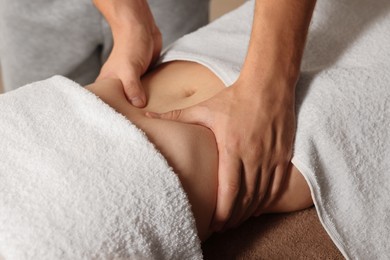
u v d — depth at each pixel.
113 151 0.85
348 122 1.04
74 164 0.82
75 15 1.60
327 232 1.02
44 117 0.90
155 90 1.12
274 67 0.98
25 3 1.60
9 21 1.64
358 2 1.25
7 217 0.75
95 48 1.72
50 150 0.84
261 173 0.98
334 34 1.19
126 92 1.07
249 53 1.00
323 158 1.01
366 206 1.04
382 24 1.20
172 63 1.19
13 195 0.77
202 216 0.94
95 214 0.77
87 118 0.91
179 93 1.12
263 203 1.04
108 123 0.89
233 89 0.99
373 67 1.11
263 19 1.00
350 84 1.07
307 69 1.13
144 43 1.16
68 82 0.98
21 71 1.73
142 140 0.87
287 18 1.00
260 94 0.97
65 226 0.75
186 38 1.25
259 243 1.05
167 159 0.91
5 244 0.73
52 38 1.66
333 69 1.10
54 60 1.70
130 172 0.83
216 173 0.95
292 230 1.07
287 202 1.06
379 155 1.07
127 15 1.17
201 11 1.76
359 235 1.02
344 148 1.03
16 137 0.85
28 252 0.73
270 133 0.96
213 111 0.97
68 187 0.79
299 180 1.03
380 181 1.06
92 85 1.05
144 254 0.79
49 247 0.73
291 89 1.00
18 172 0.80
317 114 1.01
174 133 0.94
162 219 0.82
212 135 0.97
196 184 0.92
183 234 0.85
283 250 1.03
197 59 1.13
